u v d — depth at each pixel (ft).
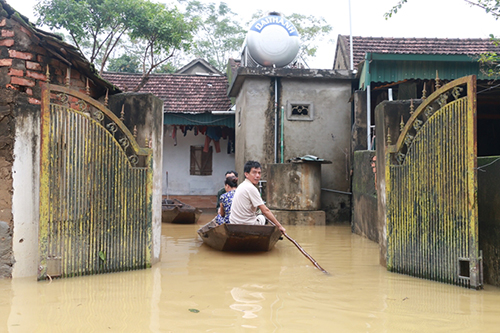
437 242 15.19
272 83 38.88
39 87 16.29
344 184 38.73
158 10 45.91
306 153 38.75
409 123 16.28
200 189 55.93
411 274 16.16
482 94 35.22
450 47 41.55
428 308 12.02
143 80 46.32
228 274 16.28
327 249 22.59
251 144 38.55
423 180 15.71
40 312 11.44
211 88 53.11
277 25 39.14
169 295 13.21
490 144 44.09
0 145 15.06
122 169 16.51
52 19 41.57
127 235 16.67
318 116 39.04
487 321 10.94
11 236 15.16
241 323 10.69
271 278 15.67
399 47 42.47
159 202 18.78
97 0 43.70
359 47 42.63
